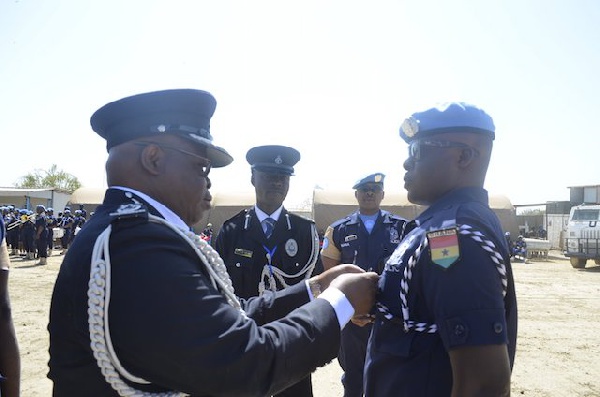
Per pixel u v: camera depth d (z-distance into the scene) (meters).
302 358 1.34
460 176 1.63
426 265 1.45
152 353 1.16
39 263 15.55
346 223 4.61
